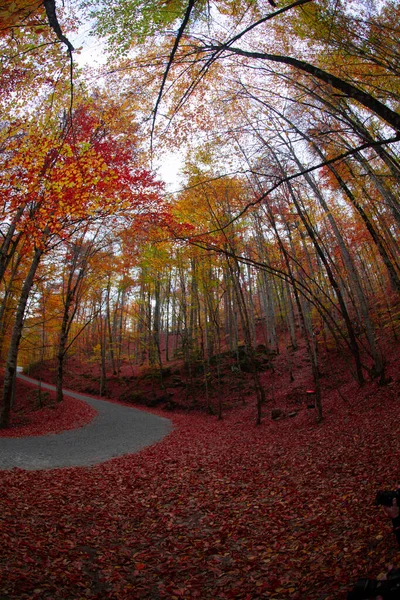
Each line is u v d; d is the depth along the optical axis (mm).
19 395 24547
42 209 7715
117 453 10969
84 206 7891
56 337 36125
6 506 5422
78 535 4898
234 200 13312
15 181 6988
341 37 5961
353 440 8797
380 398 11391
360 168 11062
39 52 4852
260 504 6090
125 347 44688
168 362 31938
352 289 23328
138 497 6785
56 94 5801
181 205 12672
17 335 15531
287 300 30328
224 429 14844
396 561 3289
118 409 21641
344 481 6332
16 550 4035
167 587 3762
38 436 13445
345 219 16969
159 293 28234
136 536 5102
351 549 3916
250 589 3645
